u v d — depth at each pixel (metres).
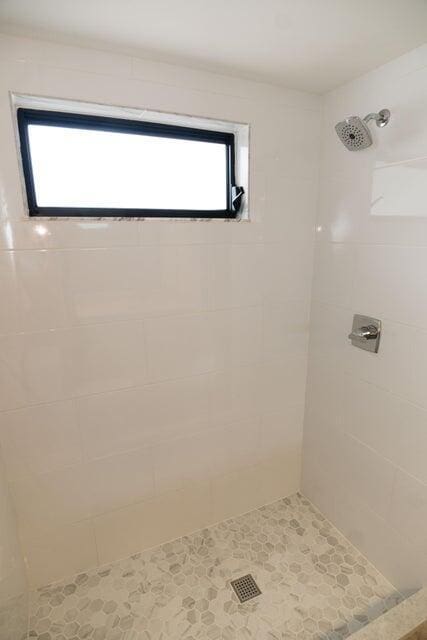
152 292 1.31
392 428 1.28
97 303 1.23
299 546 1.54
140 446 1.42
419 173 1.09
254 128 1.34
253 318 1.52
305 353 1.68
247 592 1.34
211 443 1.57
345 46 1.07
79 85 1.08
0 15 0.90
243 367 1.55
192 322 1.40
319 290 1.57
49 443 1.26
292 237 1.51
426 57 1.04
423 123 1.06
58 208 1.17
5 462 1.21
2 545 1.07
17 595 1.17
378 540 1.40
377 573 1.41
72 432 1.29
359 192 1.31
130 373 1.33
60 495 1.32
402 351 1.21
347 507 1.55
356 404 1.44
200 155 1.38
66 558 1.39
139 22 0.94
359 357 1.40
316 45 1.07
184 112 1.22
